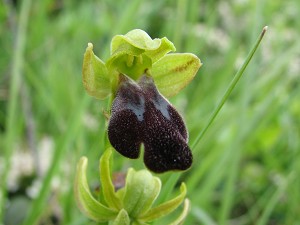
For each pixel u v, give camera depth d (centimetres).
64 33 13
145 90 5
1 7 11
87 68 5
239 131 8
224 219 8
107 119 5
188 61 5
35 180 10
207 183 8
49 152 11
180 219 5
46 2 12
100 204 5
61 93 11
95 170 9
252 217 10
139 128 5
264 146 11
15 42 10
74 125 8
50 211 9
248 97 8
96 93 5
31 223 7
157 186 5
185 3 9
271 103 9
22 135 11
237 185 11
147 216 5
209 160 8
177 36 9
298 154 11
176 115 5
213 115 6
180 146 5
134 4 9
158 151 5
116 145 5
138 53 5
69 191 8
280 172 11
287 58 11
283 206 10
